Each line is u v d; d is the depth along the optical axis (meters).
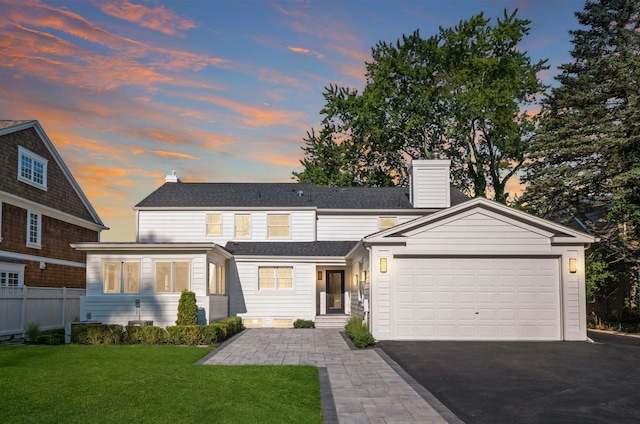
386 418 7.96
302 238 26.69
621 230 24.05
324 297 25.80
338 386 10.23
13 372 10.18
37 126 21.45
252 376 10.63
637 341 17.45
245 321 24.34
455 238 17.55
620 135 22.19
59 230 23.61
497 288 17.48
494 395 9.54
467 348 15.47
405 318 17.38
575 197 24.61
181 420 7.31
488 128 36.06
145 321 19.05
